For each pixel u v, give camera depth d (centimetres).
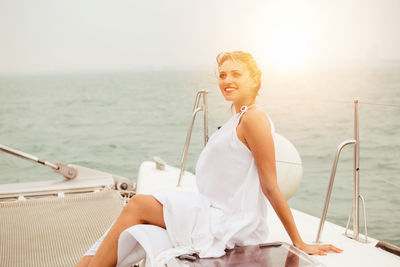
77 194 395
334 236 213
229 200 186
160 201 182
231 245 178
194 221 179
